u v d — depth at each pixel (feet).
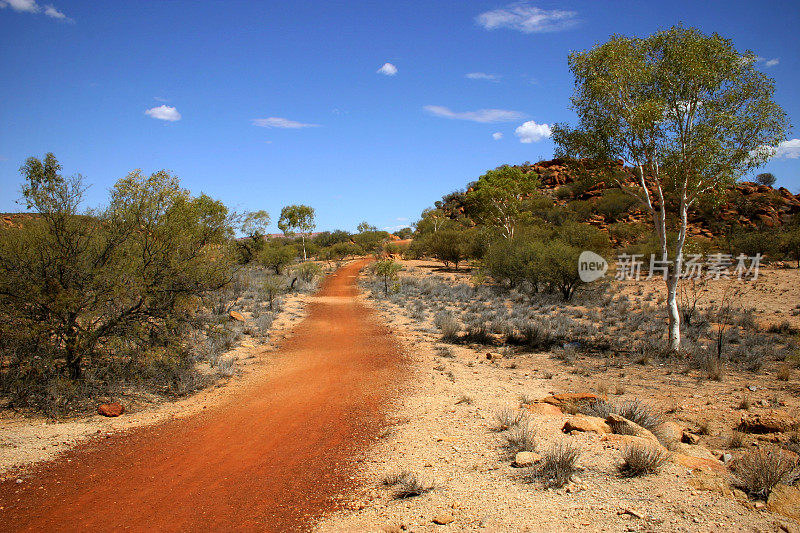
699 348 45.34
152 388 32.91
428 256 218.79
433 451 21.94
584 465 18.17
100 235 31.01
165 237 32.76
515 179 148.05
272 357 46.65
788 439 22.70
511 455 19.98
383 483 18.94
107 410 27.43
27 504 17.52
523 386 34.96
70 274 29.17
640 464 17.19
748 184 194.18
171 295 32.27
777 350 44.57
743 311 67.31
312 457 22.38
